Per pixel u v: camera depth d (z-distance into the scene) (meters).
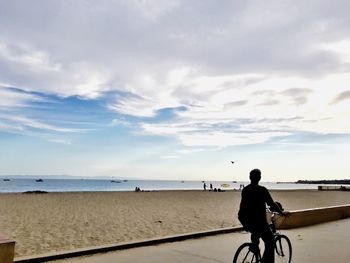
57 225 13.20
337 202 30.73
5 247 5.57
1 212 17.42
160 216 16.36
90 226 12.95
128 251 7.46
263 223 5.28
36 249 8.82
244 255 5.33
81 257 6.92
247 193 5.41
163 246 8.01
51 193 38.31
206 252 7.40
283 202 28.77
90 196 32.50
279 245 6.12
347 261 6.89
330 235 9.95
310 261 6.86
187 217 16.03
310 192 53.03
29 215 16.39
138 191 48.81
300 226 11.79
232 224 13.82
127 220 14.78
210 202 26.64
